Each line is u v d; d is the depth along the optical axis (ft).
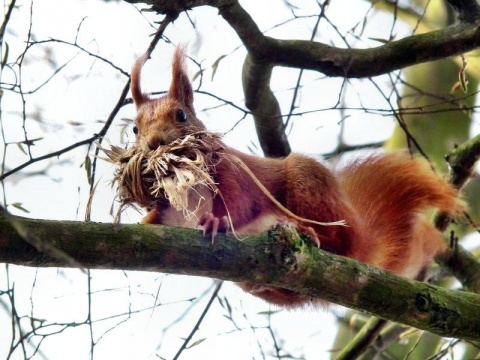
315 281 23.04
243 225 28.55
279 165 30.73
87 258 21.03
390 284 23.81
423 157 36.32
